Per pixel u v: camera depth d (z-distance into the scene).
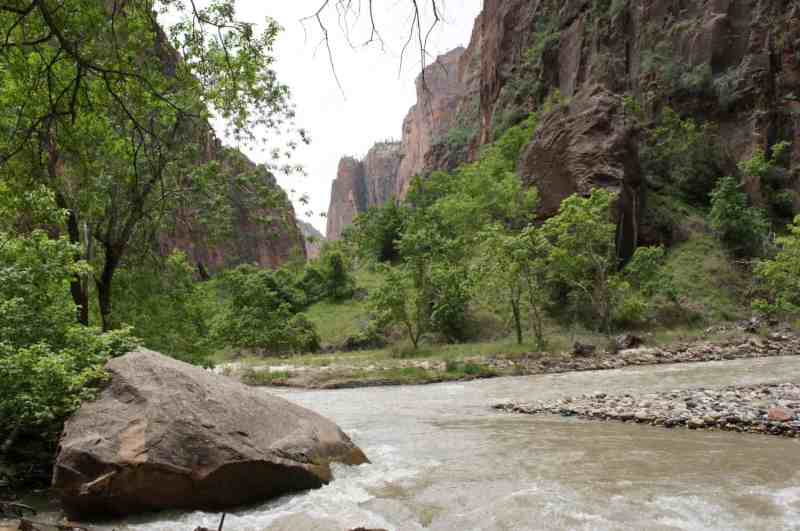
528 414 12.85
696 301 36.12
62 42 5.05
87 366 7.80
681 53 57.81
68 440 6.32
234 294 39.31
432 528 5.15
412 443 9.44
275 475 6.38
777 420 9.53
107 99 7.09
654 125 56.38
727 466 6.98
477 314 38.47
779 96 50.81
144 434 6.16
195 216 15.80
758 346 26.05
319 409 15.17
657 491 5.96
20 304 8.07
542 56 73.38
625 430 9.95
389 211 63.28
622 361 24.92
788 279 29.86
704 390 13.55
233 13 5.39
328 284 53.53
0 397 6.96
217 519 5.75
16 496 6.86
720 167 50.88
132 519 5.86
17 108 7.04
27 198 8.15
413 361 28.22
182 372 7.09
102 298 14.77
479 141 89.19
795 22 51.12
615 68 62.69
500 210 46.19
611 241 32.91
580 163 40.62
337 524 5.34
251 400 7.23
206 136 13.95
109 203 14.60
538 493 6.02
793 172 47.72
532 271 31.50
